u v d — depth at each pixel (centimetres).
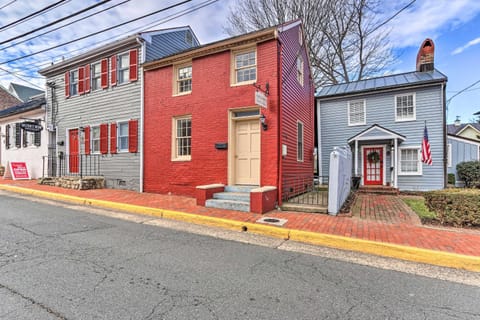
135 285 301
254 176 832
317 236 488
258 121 837
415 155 1248
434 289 311
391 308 265
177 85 990
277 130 779
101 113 1171
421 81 1216
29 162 1493
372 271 362
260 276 335
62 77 1323
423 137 1212
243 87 835
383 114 1320
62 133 1313
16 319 231
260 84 811
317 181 1339
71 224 578
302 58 1130
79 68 1251
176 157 973
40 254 392
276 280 325
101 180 1124
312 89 1345
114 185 1121
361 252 445
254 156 836
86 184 1065
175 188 959
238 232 555
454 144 1355
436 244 438
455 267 383
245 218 619
